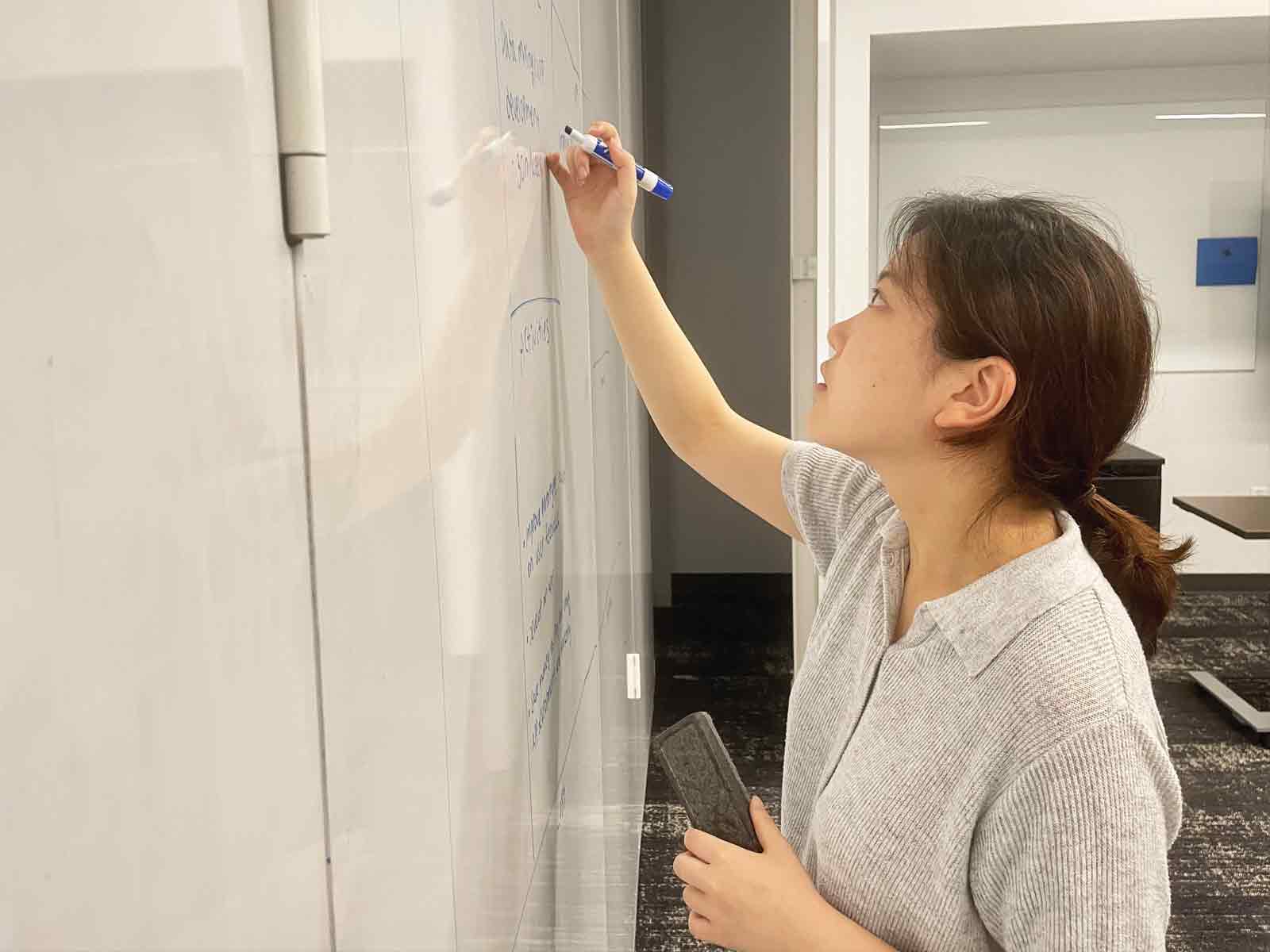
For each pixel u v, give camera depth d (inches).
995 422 33.2
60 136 10.4
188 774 12.6
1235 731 129.8
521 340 34.9
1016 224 33.0
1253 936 88.8
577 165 45.5
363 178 19.1
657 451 183.2
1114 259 33.0
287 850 15.5
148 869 11.7
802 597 112.1
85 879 10.6
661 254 176.9
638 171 45.5
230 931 13.6
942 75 158.6
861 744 34.9
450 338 25.0
